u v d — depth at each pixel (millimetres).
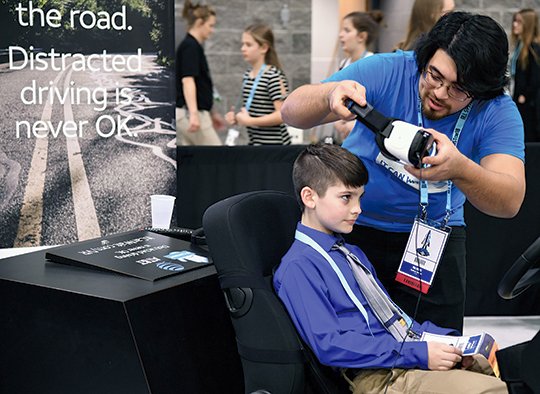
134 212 2674
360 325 2000
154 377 1942
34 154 2539
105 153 2613
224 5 5992
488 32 1910
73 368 2010
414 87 2125
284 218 2084
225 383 2166
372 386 1951
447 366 1910
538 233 3600
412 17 3748
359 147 2223
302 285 1965
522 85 5328
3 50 2471
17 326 2070
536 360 1616
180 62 5012
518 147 2100
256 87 4609
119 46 2586
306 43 6090
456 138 2115
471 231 3602
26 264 2174
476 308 3689
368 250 2262
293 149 3482
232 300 1911
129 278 2053
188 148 3432
